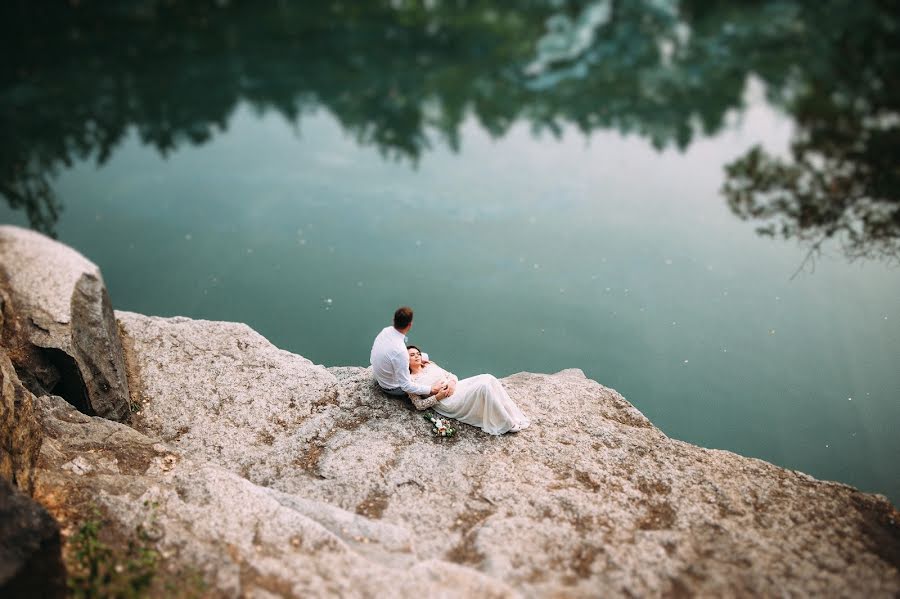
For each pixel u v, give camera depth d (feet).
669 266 40.88
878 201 38.63
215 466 19.01
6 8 79.46
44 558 13.85
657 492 19.70
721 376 32.14
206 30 78.38
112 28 78.23
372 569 15.34
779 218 41.93
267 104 64.69
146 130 60.29
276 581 14.93
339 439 21.49
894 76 51.75
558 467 20.51
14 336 22.36
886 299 35.35
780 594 15.83
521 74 69.05
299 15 81.56
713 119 57.93
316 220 47.91
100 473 18.57
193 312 38.68
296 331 37.19
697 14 74.33
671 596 15.66
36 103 63.57
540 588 15.60
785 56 64.34
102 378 23.18
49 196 50.60
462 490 19.52
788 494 19.76
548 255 43.14
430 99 65.46
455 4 82.84
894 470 26.30
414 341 36.06
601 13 78.59
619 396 24.54
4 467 16.99
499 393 21.75
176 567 15.12
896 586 16.33
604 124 59.88
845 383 30.78
